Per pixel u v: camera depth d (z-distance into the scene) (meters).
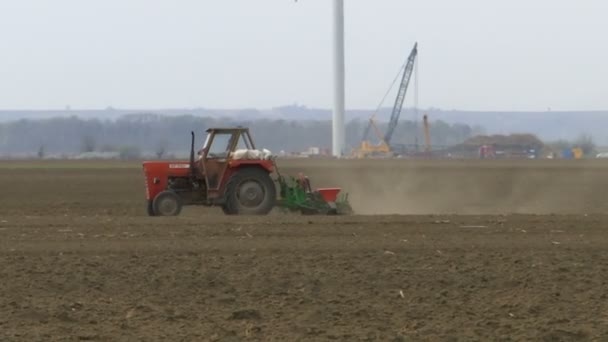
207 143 88.94
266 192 88.88
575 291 49.34
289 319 43.84
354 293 49.19
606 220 80.31
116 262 57.06
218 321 43.34
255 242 65.00
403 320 43.47
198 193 89.19
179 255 59.59
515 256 58.91
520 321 43.09
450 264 56.16
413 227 74.50
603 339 39.72
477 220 80.19
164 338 39.88
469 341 39.44
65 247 63.19
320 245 63.38
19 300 47.31
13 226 76.44
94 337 39.97
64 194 140.88
